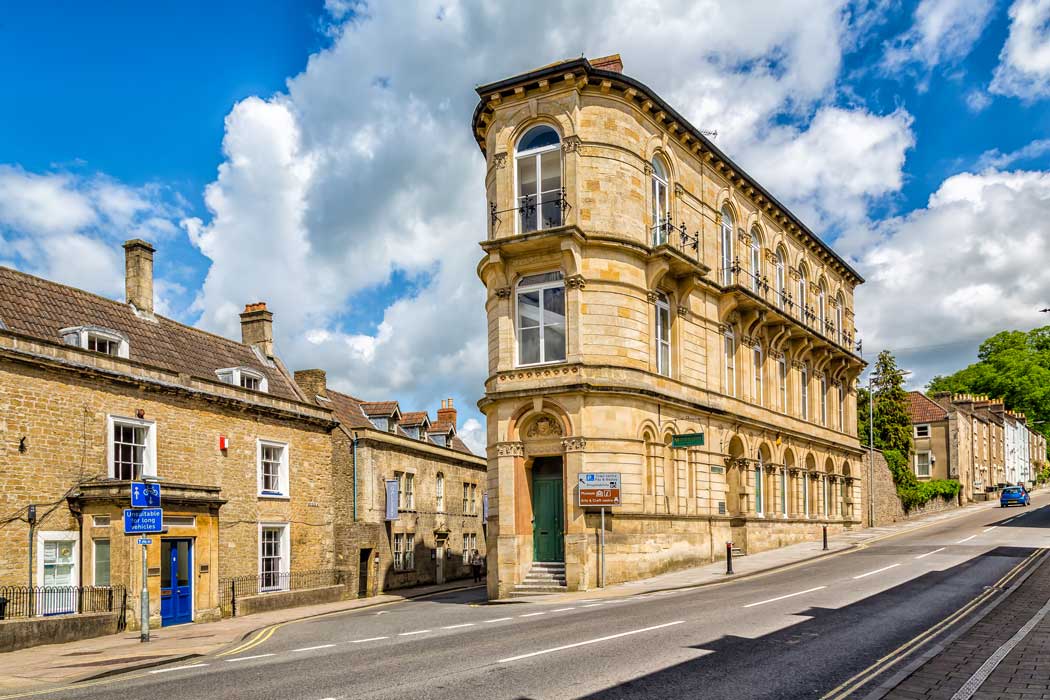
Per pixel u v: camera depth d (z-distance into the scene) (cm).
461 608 2406
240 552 2880
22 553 2167
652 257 2797
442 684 1050
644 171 2864
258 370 3322
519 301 2778
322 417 3375
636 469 2644
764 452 3656
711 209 3300
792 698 949
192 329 3175
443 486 4447
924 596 1861
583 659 1184
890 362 6284
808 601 1798
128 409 2508
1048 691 951
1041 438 10425
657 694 971
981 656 1163
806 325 4041
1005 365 9600
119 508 2247
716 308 3266
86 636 1992
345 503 3662
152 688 1141
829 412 4488
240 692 1066
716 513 3086
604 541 2531
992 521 4806
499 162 2806
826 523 4178
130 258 2991
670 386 2862
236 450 2911
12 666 1493
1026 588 1973
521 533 2648
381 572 3681
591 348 2634
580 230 2628
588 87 2741
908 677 1033
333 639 1719
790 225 4006
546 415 2664
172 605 2341
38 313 2484
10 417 2170
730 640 1313
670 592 2284
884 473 5388
